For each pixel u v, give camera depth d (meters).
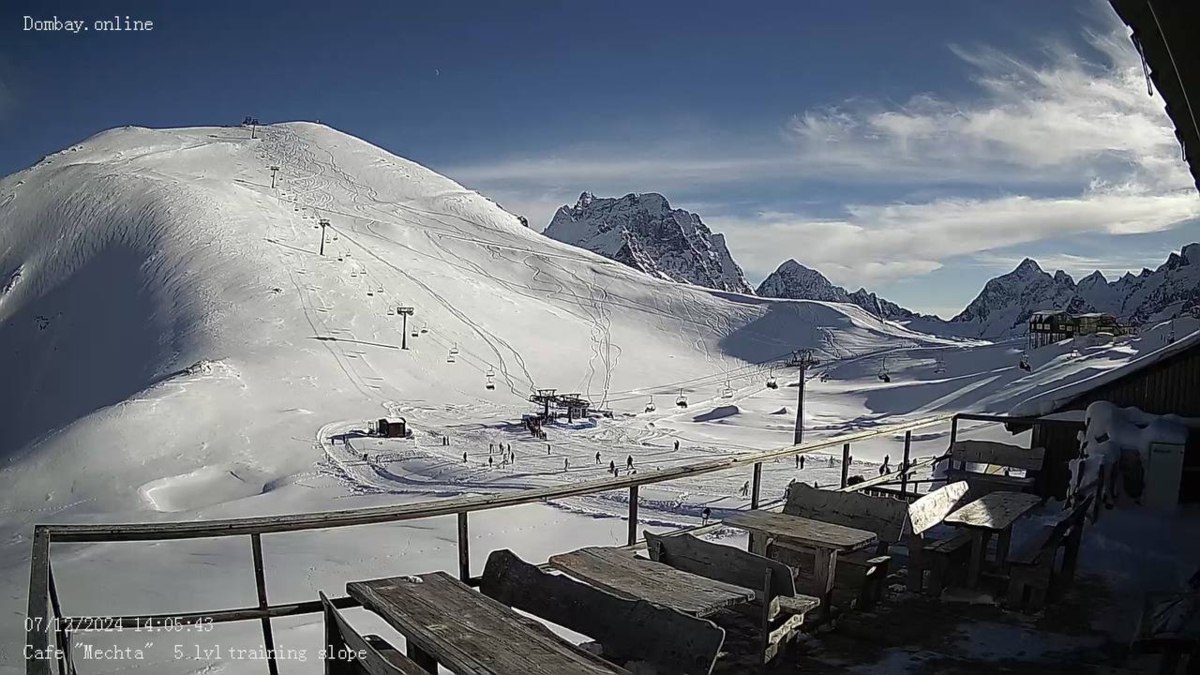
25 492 46.50
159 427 54.72
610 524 30.97
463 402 71.56
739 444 55.69
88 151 157.50
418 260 123.12
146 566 27.02
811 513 5.38
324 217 134.38
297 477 45.34
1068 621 4.70
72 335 91.25
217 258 98.25
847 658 4.17
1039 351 87.31
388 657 2.75
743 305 131.62
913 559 5.11
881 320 132.00
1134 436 7.07
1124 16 2.33
